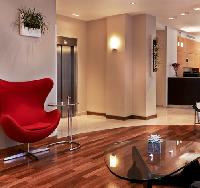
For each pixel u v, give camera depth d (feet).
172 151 11.37
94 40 28.53
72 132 20.81
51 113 16.26
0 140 15.65
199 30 37.60
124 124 24.21
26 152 15.56
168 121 25.68
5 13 15.66
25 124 15.51
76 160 14.52
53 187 11.15
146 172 9.17
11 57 16.05
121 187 11.14
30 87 16.16
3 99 14.89
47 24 17.83
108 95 26.99
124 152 11.36
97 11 24.41
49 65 18.06
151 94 27.09
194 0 20.94
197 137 19.58
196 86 34.09
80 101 28.91
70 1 21.03
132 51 26.71
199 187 6.50
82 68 28.86
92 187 11.15
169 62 35.22
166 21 30.37
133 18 26.55
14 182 11.66
